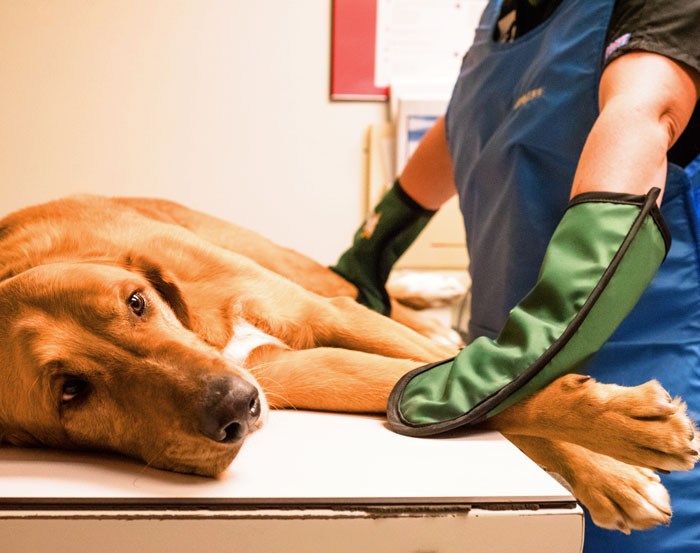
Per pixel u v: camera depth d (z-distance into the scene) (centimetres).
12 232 127
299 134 263
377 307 176
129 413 88
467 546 69
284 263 175
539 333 85
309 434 90
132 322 98
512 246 129
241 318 120
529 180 126
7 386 95
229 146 262
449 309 229
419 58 259
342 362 106
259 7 253
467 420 83
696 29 101
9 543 67
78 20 247
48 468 83
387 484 71
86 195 149
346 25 254
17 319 95
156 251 121
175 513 68
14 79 247
